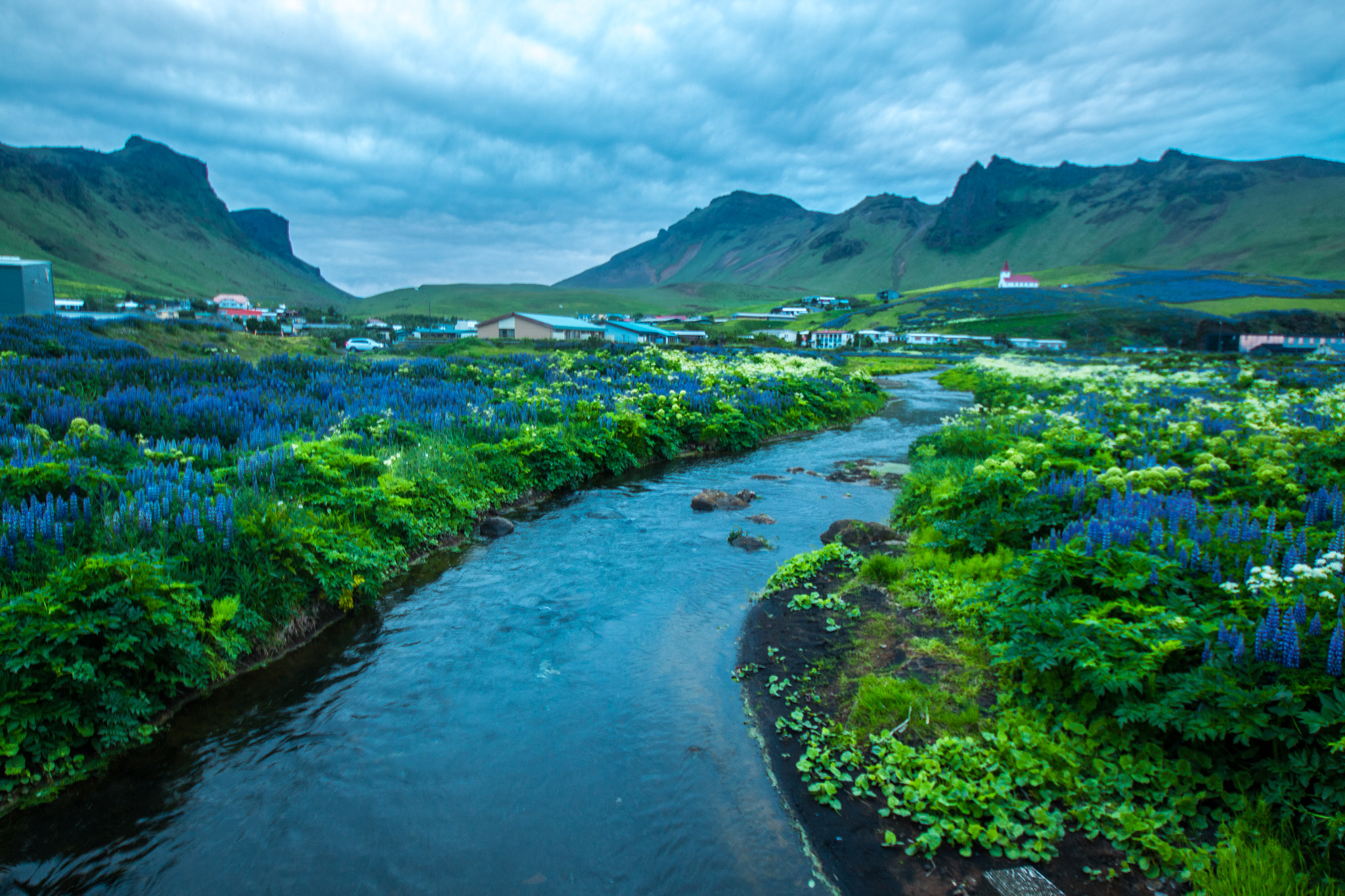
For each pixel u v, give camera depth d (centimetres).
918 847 508
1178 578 704
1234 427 1592
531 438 1697
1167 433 1609
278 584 862
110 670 646
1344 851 428
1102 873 463
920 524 1297
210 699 728
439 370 2945
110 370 2014
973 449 1836
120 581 662
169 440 1392
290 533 902
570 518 1449
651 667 804
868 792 570
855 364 7169
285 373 2506
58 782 585
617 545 1264
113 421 1433
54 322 3209
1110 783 532
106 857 511
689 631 904
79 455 1056
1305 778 461
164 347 3500
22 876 491
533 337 9531
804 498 1641
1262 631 525
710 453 2270
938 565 1041
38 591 632
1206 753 523
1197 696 513
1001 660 688
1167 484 1100
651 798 579
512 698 734
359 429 1647
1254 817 466
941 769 575
